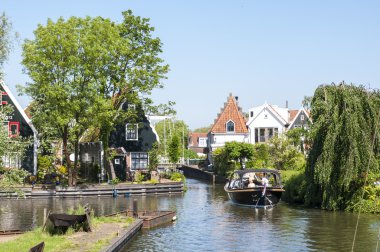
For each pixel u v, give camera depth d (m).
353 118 29.38
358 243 21.45
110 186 43.19
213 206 35.53
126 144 52.25
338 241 22.02
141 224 25.47
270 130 68.62
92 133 54.56
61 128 42.97
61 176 47.19
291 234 23.80
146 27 46.50
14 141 23.33
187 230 25.05
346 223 26.39
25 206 35.50
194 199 40.59
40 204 36.81
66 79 41.09
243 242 22.09
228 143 58.50
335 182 30.44
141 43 47.03
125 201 39.09
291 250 20.45
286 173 40.38
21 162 46.03
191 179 70.19
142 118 52.84
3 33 27.44
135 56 46.50
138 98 46.12
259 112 68.94
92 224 23.11
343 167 29.38
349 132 29.19
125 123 52.25
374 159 29.41
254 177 41.12
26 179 45.16
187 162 93.50
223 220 28.52
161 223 27.11
